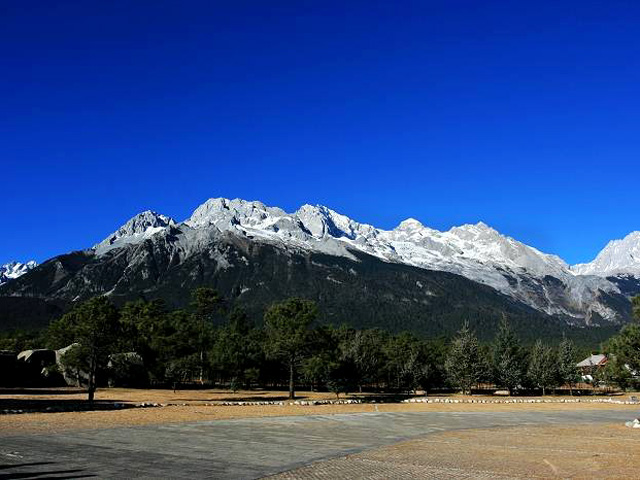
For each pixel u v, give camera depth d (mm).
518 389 93250
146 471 16391
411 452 21734
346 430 29562
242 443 23219
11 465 16859
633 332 49938
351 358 68500
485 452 22016
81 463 17438
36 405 38156
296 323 58656
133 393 57562
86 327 44312
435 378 85688
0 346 90250
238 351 70438
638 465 19078
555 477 16797
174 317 88938
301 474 16609
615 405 58938
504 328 95000
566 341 91062
